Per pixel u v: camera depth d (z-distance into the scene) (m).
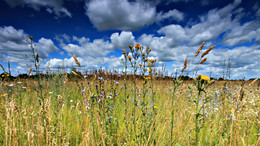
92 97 2.17
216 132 2.40
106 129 2.24
